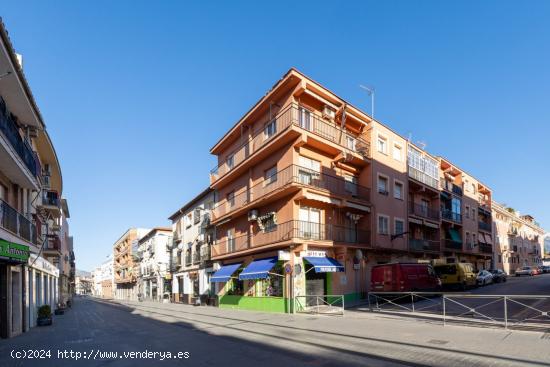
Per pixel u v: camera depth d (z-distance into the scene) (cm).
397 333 1177
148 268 5841
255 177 2592
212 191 3422
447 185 3831
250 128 2695
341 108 2520
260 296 2389
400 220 2858
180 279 4372
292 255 2138
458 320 1374
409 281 2153
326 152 2433
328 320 1627
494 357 834
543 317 1360
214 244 3219
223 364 862
